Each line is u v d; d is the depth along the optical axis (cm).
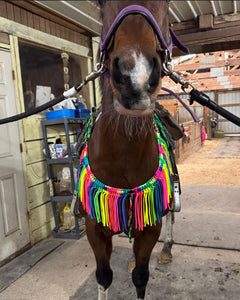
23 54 309
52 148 278
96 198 121
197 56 1109
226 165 709
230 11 291
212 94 1501
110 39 87
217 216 320
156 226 133
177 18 305
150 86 74
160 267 217
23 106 259
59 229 295
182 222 305
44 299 187
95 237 133
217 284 194
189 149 910
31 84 322
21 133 257
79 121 291
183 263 222
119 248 252
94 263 231
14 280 210
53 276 214
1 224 234
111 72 76
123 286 195
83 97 362
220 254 235
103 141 114
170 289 190
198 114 1113
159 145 134
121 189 120
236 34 298
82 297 187
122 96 73
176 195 157
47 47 288
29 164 269
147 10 82
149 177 122
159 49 90
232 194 418
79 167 138
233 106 1473
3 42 236
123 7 86
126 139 108
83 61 355
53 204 288
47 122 274
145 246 136
